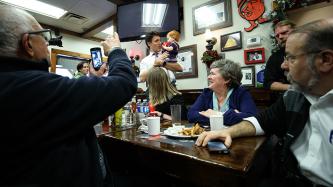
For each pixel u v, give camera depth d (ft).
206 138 3.05
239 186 2.23
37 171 1.78
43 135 1.79
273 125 3.50
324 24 2.53
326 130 2.60
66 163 1.90
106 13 15.56
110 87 2.14
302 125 2.95
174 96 6.58
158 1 11.73
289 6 8.07
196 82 10.98
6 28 1.88
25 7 14.11
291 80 2.86
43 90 1.79
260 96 7.89
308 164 2.75
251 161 2.40
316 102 2.68
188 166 2.66
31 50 2.04
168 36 9.48
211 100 5.74
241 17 9.50
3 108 1.66
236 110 4.89
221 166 2.28
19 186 1.71
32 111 1.73
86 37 20.02
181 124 4.89
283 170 3.22
